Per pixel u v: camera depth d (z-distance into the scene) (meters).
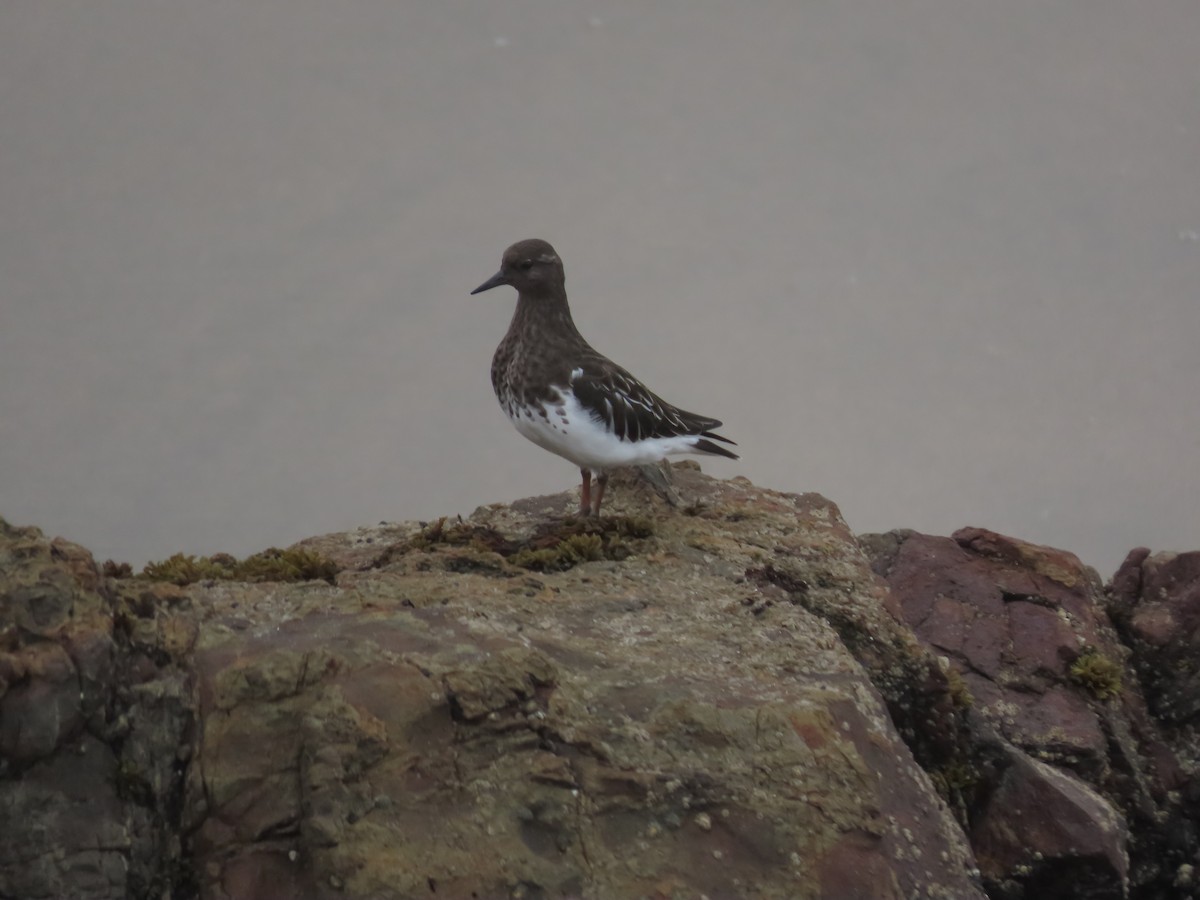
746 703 12.08
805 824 11.14
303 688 10.98
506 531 16.81
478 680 11.20
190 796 10.56
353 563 15.91
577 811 10.85
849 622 15.06
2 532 11.09
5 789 10.12
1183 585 17.83
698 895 10.59
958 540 18.72
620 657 12.62
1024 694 16.48
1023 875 14.55
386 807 10.45
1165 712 17.08
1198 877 16.12
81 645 10.48
